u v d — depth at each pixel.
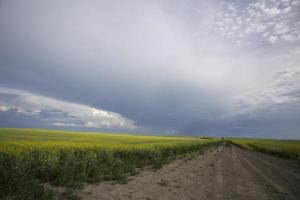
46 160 13.16
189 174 15.83
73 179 11.74
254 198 10.16
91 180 12.16
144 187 11.48
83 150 20.05
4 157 12.77
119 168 15.96
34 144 22.06
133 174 14.92
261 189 11.90
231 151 43.16
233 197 10.22
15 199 8.17
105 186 11.38
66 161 14.52
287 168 21.92
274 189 11.99
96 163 15.97
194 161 24.14
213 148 51.56
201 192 10.91
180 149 35.03
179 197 9.88
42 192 8.89
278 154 40.53
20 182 9.41
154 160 21.44
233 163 23.44
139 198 9.53
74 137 48.56
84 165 13.99
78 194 9.67
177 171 17.00
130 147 26.22
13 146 19.34
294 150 42.38
